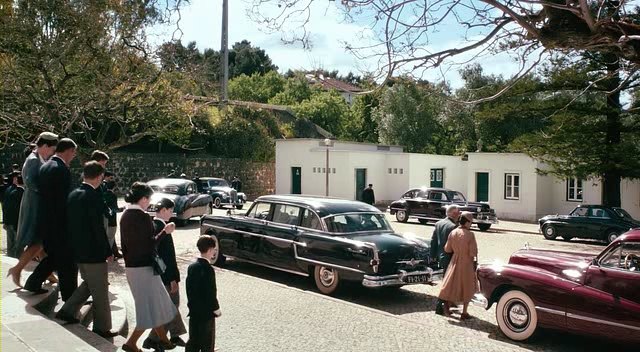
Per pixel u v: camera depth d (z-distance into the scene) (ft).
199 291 18.12
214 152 130.00
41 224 21.31
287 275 40.50
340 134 191.21
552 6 17.56
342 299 33.73
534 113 75.00
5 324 17.99
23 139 49.83
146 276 18.42
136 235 18.31
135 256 18.30
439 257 31.50
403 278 32.42
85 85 44.70
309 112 190.39
